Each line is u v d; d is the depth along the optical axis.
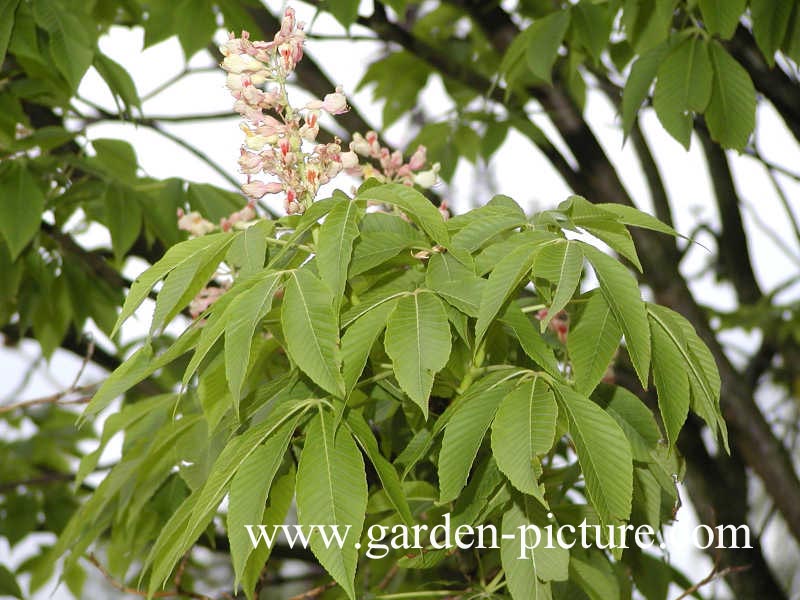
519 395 1.18
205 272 1.36
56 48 2.35
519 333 1.24
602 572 1.62
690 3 2.06
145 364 1.40
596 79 3.50
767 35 2.01
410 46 3.20
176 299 1.25
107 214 2.62
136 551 2.15
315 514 1.13
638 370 1.14
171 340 3.22
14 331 3.58
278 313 1.42
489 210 1.36
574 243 1.20
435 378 1.42
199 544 2.52
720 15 1.95
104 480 1.85
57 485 3.76
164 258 1.28
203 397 1.47
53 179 2.69
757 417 3.03
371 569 2.43
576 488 1.95
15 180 2.50
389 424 1.66
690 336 1.34
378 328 1.18
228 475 1.19
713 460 3.17
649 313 1.28
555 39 2.26
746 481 3.44
